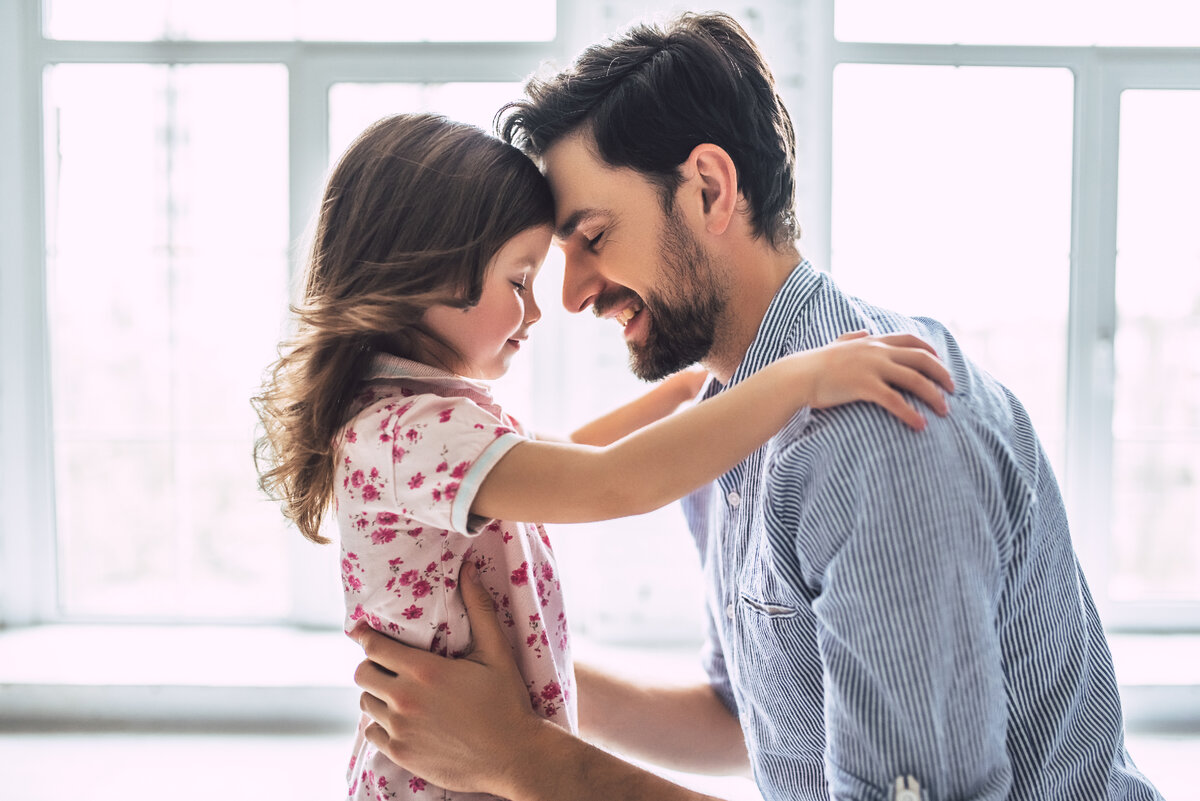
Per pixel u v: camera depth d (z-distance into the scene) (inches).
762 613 34.7
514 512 35.0
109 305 113.5
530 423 111.3
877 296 112.1
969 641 27.9
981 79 109.4
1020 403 35.6
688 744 47.1
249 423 114.6
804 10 105.0
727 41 38.7
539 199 39.6
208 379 114.0
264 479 42.5
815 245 107.7
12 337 112.3
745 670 37.9
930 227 111.3
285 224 113.0
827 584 29.5
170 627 113.6
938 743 27.8
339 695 95.7
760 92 38.2
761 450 36.3
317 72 111.0
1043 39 109.3
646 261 38.5
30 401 113.0
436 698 35.7
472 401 37.6
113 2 111.0
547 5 109.7
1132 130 110.3
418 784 37.8
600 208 38.7
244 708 96.1
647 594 106.0
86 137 112.2
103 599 115.3
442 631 37.9
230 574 115.0
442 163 38.6
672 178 37.3
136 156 112.4
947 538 27.8
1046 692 32.4
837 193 111.0
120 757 88.9
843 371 30.4
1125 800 34.4
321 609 113.1
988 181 110.7
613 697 46.6
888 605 27.9
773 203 38.5
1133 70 109.1
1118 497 113.2
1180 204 110.7
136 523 114.6
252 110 112.3
